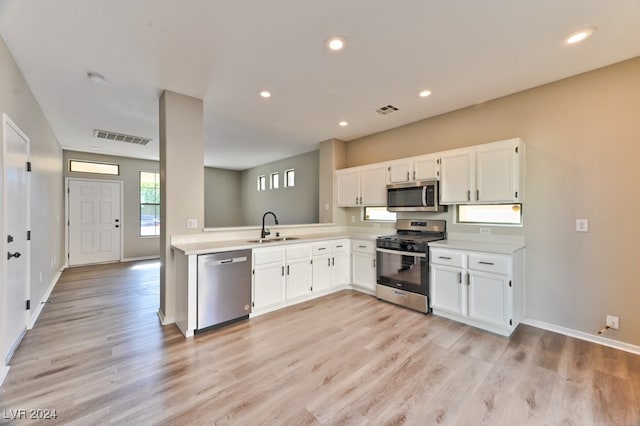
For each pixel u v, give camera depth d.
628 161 2.40
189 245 3.00
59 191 5.08
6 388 1.86
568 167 2.70
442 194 3.40
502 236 3.12
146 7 1.76
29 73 2.59
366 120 3.96
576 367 2.13
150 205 6.79
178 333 2.74
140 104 3.35
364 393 1.84
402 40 2.13
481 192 3.06
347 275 4.21
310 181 6.28
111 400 1.75
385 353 2.35
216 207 8.48
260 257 3.18
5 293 2.08
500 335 2.68
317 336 2.67
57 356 2.28
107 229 6.18
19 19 1.85
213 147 5.73
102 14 1.82
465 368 2.13
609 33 2.03
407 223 4.06
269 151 6.14
